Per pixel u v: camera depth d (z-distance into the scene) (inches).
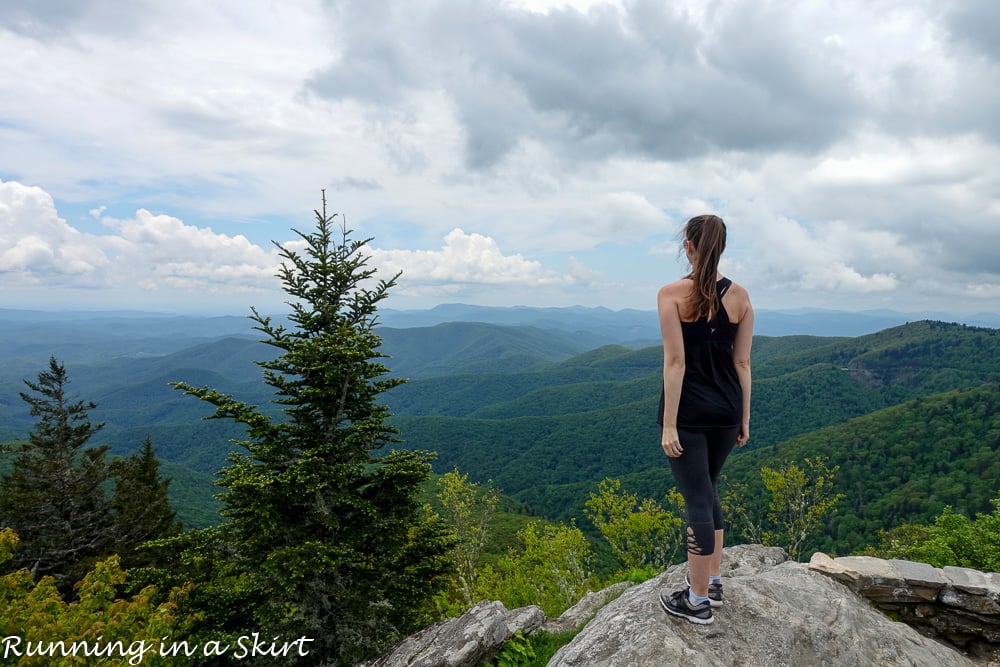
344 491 479.2
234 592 460.1
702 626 136.2
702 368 129.3
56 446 1071.0
